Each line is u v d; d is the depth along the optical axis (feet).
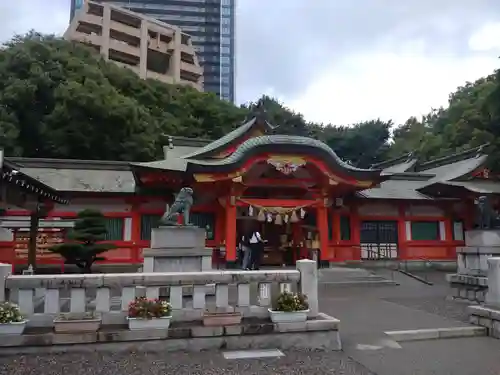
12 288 25.03
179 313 26.99
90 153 123.03
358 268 78.69
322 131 214.90
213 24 335.67
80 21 224.53
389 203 90.58
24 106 119.03
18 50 126.72
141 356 24.44
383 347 28.07
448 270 87.71
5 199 43.68
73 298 25.57
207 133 167.73
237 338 26.37
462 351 27.71
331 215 86.17
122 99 127.65
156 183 74.23
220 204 78.07
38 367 22.20
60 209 75.25
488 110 108.27
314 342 27.20
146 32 243.40
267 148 68.64
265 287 29.37
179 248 42.01
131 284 26.45
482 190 84.53
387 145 210.38
